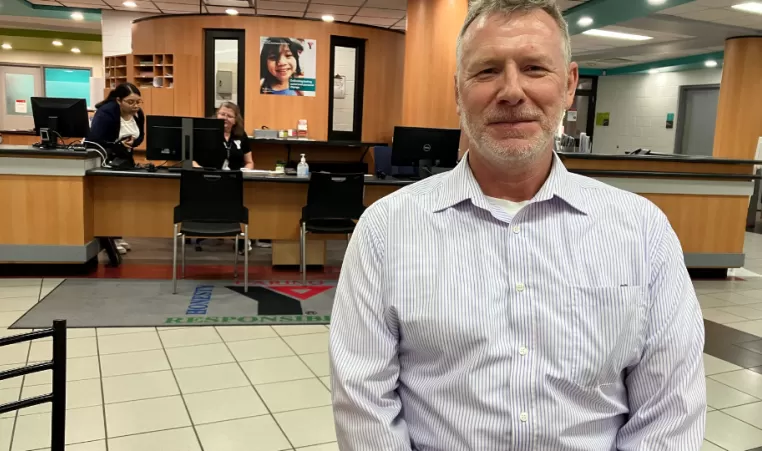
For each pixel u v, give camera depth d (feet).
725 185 17.87
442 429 3.30
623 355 3.24
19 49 41.16
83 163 15.19
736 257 18.24
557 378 3.15
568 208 3.35
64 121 15.76
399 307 3.34
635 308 3.25
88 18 31.01
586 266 3.26
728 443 7.91
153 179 16.52
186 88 26.61
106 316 12.32
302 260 15.58
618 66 42.60
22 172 14.94
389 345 3.40
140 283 15.15
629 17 24.91
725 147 30.37
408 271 3.36
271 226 17.25
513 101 3.22
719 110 30.68
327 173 14.90
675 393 3.22
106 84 30.53
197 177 13.93
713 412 8.87
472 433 3.19
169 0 27.30
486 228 3.34
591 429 3.27
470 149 3.55
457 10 20.74
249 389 9.07
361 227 3.59
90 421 7.88
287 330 11.94
